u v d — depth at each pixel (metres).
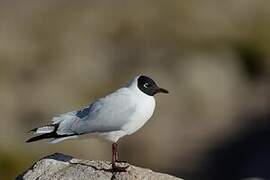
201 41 37.69
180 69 32.94
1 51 34.69
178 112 29.56
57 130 10.50
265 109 31.39
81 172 10.60
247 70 35.50
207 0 43.66
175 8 41.88
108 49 36.44
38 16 39.72
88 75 33.31
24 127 26.77
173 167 25.41
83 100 30.45
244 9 43.28
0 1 40.91
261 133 28.62
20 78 32.00
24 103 28.80
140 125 10.64
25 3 41.09
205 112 30.31
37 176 10.64
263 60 36.19
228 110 31.02
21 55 34.81
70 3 41.78
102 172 10.56
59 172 10.64
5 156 22.23
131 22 39.78
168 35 38.38
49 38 37.28
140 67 34.06
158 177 10.50
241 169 25.34
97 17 40.12
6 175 21.70
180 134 27.95
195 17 41.16
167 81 31.78
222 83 32.72
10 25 38.25
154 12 41.34
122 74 33.66
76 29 38.53
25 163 22.42
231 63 35.19
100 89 31.98
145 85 10.59
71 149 23.66
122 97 10.50
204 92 31.36
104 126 10.44
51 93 30.17
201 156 26.41
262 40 38.09
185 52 35.66
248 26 40.59
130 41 37.50
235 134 28.62
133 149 25.84
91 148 24.11
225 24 40.75
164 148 26.56
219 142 27.75
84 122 10.46
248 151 26.78
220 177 24.91
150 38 37.91
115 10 41.31
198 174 25.09
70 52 35.56
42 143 23.72
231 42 37.47
